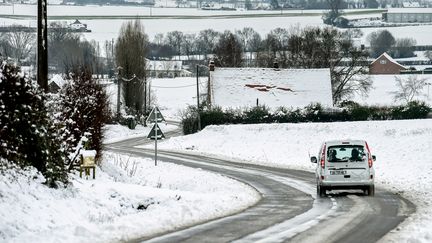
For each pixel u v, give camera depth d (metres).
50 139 33.06
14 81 31.28
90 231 25.66
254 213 34.66
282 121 135.75
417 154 75.88
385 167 71.00
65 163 36.94
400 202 40.03
